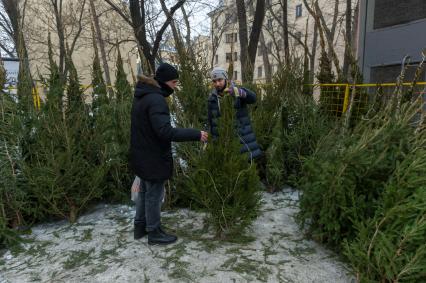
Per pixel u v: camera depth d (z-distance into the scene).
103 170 3.98
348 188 2.83
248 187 3.11
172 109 4.55
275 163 4.61
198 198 3.28
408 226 2.21
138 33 9.93
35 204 3.75
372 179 2.91
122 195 4.37
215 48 14.77
